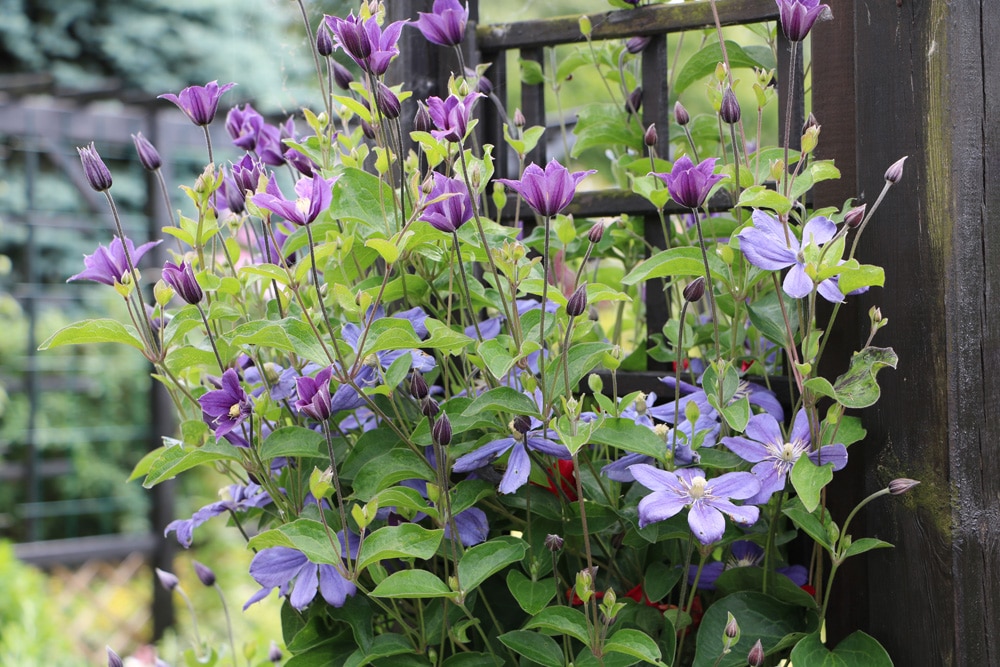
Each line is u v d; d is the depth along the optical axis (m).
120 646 5.41
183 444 1.92
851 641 1.88
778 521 1.96
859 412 1.94
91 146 1.89
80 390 6.34
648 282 2.12
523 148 2.02
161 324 1.95
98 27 6.99
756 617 1.89
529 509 1.91
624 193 2.10
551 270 2.04
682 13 2.07
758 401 1.94
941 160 1.88
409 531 1.81
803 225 1.90
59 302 6.42
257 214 1.88
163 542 5.71
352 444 1.99
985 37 1.87
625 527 1.92
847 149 1.96
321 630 1.95
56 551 5.51
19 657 4.02
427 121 1.94
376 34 1.92
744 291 1.91
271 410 1.92
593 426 1.83
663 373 2.08
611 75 2.22
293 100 2.36
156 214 5.78
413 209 1.90
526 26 2.15
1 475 6.03
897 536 1.91
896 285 1.91
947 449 1.87
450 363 2.04
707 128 2.17
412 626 1.99
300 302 1.84
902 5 1.90
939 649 1.88
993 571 1.87
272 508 2.08
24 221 6.21
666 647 1.90
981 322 1.88
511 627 1.97
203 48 6.83
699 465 1.88
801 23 1.84
